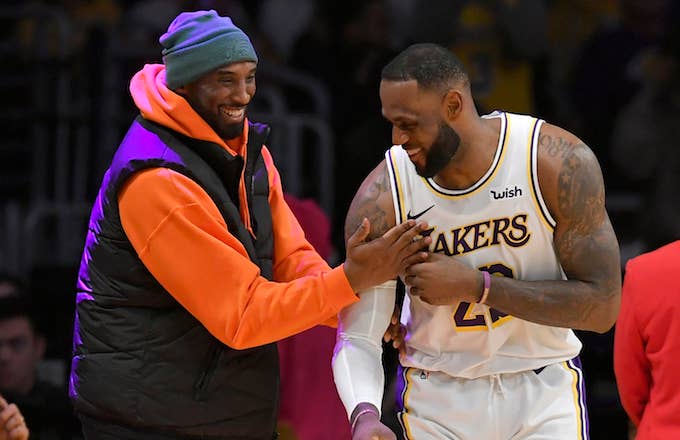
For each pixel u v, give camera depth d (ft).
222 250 33.09
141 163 33.32
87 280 34.50
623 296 39.34
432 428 34.58
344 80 73.00
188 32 33.71
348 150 62.69
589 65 79.00
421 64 32.53
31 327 52.11
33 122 69.36
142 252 33.35
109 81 66.59
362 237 33.30
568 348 34.81
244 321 32.96
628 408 40.19
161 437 33.94
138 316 33.86
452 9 67.77
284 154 65.10
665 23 78.33
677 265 38.24
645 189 74.23
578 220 33.14
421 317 34.76
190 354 33.83
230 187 34.55
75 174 68.39
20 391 51.83
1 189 71.92
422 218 33.88
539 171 33.24
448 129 32.83
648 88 77.66
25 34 75.61
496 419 34.17
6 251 68.64
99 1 77.36
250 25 75.15
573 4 85.20
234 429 34.45
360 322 34.68
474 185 33.42
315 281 33.19
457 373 34.40
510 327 34.14
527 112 68.90
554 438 33.71
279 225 36.70
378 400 34.04
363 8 74.43
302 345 44.50
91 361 33.99
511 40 68.03
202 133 33.58
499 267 33.76
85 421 34.53
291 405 44.24
